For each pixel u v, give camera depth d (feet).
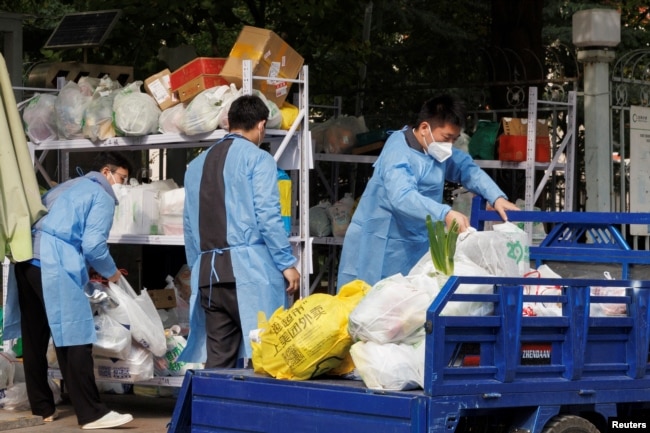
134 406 28.53
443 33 45.44
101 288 24.79
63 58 42.55
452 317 15.43
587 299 17.21
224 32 50.85
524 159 32.89
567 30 44.29
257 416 17.12
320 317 16.94
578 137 39.70
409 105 44.80
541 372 16.67
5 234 24.29
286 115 25.35
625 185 33.55
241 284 21.81
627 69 38.01
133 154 36.63
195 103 25.00
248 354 21.67
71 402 26.40
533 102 32.81
